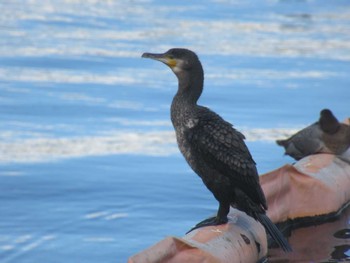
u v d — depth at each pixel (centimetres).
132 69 1936
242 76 1912
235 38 2336
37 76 1828
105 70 1912
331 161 1180
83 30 2350
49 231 1044
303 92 1783
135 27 2420
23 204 1130
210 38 2314
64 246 999
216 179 915
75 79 1819
